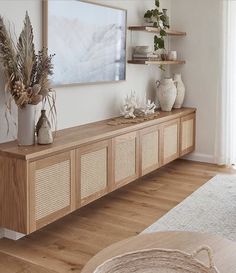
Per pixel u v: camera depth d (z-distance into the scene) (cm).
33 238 319
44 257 289
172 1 540
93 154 348
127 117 441
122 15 439
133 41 468
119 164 386
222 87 520
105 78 422
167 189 437
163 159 467
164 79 500
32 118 305
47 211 304
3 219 297
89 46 394
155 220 356
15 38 317
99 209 380
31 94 298
